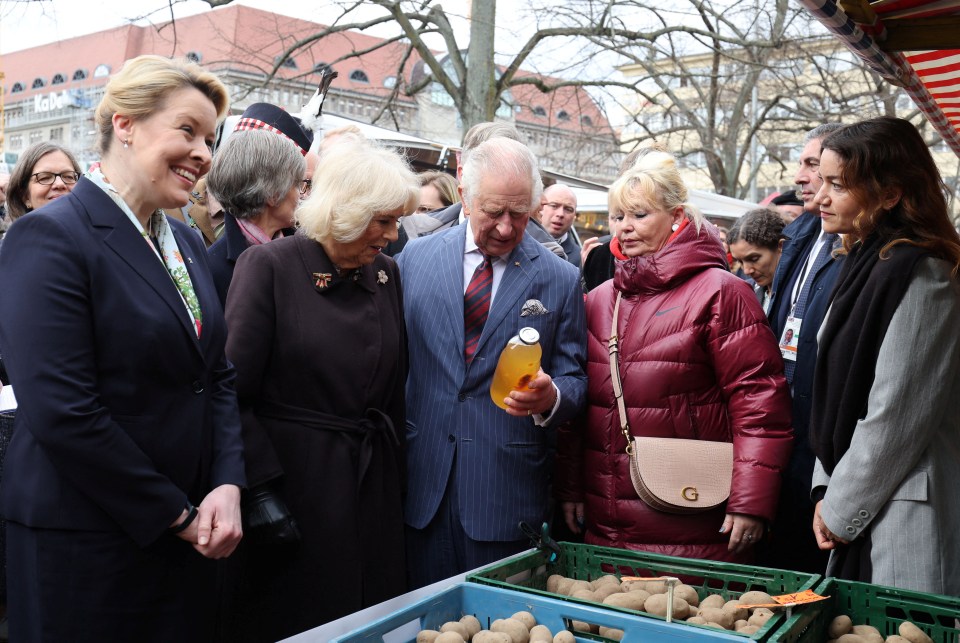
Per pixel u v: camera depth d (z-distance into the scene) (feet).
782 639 5.87
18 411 6.52
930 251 7.61
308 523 7.94
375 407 8.39
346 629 6.11
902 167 7.78
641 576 7.78
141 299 6.44
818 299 10.55
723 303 9.02
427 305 9.25
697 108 71.15
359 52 51.24
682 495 8.86
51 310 6.04
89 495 6.16
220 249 9.15
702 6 51.08
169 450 6.55
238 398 7.89
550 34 50.90
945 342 7.50
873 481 7.52
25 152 12.38
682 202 9.39
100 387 6.36
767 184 117.91
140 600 6.42
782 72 62.34
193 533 6.46
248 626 8.06
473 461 8.91
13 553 6.43
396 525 8.46
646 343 9.24
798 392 10.57
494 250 9.02
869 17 8.07
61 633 6.23
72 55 202.90
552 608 6.22
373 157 8.00
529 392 8.37
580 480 9.93
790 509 10.59
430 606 6.29
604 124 67.15
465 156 12.28
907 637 6.42
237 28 56.18
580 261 16.57
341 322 8.16
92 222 6.37
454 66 49.37
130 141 6.52
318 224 7.95
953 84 12.35
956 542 7.54
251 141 9.07
